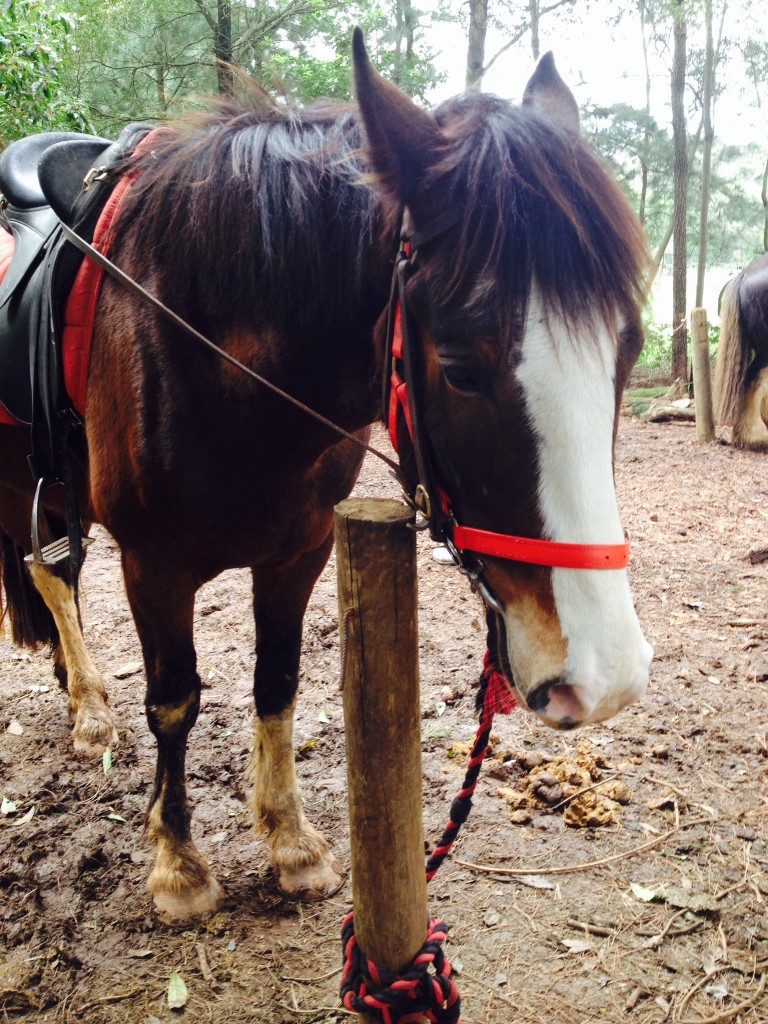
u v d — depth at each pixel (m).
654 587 3.95
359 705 1.21
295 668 2.08
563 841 2.16
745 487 5.78
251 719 2.82
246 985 1.76
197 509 1.67
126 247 1.73
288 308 1.50
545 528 1.10
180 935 1.90
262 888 2.04
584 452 1.07
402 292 1.21
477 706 1.39
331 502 1.86
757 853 2.10
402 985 1.28
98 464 1.79
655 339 13.48
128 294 1.70
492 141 1.12
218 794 2.42
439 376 1.18
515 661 1.18
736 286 6.86
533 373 1.05
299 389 1.58
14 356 2.03
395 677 1.20
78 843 2.21
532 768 2.45
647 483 5.95
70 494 2.01
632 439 7.74
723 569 4.15
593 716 1.12
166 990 1.75
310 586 2.02
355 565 1.16
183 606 1.84
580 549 1.09
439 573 4.21
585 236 1.06
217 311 1.58
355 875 1.31
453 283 1.09
